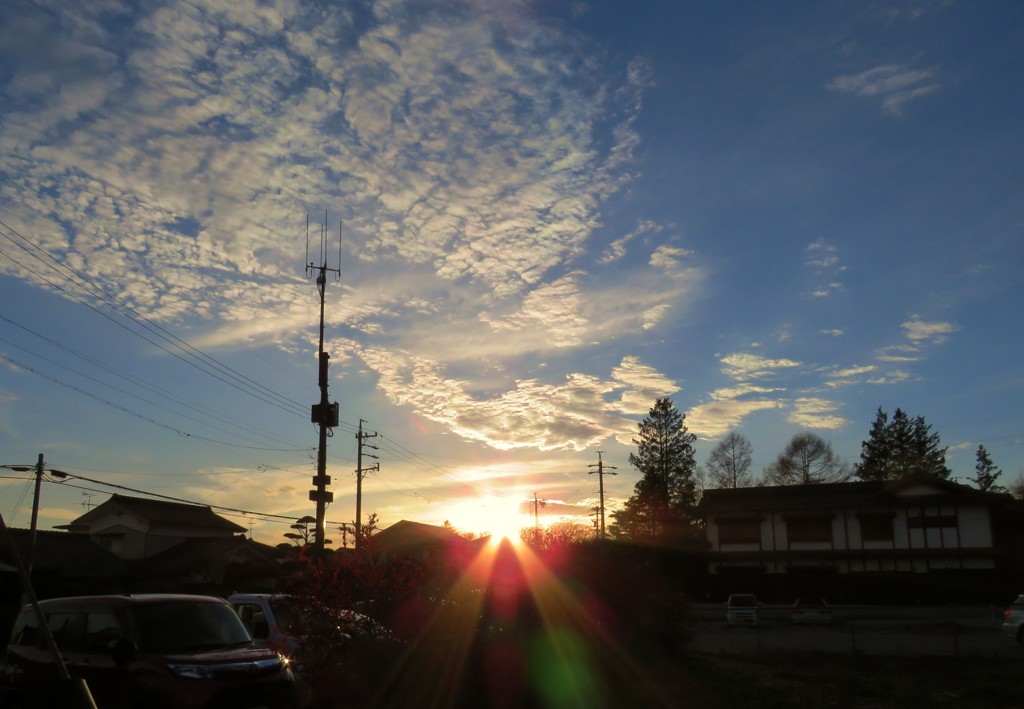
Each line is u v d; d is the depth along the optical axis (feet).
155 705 29.84
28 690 33.22
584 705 45.06
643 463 218.18
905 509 177.68
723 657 77.61
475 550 45.16
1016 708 47.88
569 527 65.72
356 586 38.29
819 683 57.82
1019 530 176.35
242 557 138.92
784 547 184.55
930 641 98.27
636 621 61.57
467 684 40.16
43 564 119.14
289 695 32.53
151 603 33.81
